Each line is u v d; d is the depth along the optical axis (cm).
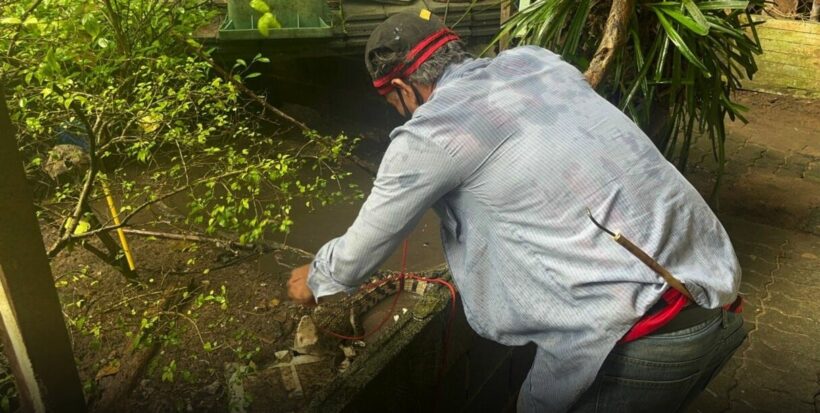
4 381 234
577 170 158
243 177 286
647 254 159
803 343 324
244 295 315
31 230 147
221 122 307
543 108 162
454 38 175
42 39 257
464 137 157
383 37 171
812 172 486
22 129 290
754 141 532
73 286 318
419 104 177
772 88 604
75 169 330
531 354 277
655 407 179
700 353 172
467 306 189
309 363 275
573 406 187
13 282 147
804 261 386
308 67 519
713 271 169
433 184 160
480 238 173
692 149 512
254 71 514
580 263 161
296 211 391
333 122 517
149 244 350
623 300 160
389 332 207
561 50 339
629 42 339
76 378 169
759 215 430
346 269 170
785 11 595
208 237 350
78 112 245
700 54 324
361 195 336
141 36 312
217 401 263
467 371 239
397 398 206
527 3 369
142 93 293
